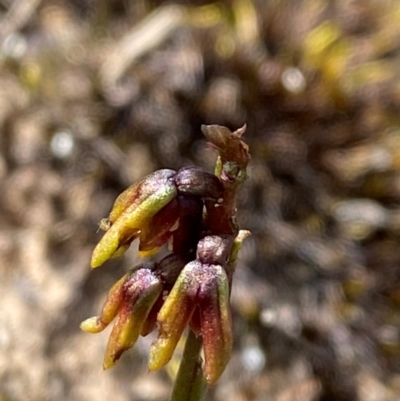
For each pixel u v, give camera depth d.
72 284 0.07
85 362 0.07
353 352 0.07
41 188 0.07
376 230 0.07
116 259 0.07
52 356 0.07
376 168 0.07
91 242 0.07
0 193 0.07
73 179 0.07
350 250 0.07
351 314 0.07
